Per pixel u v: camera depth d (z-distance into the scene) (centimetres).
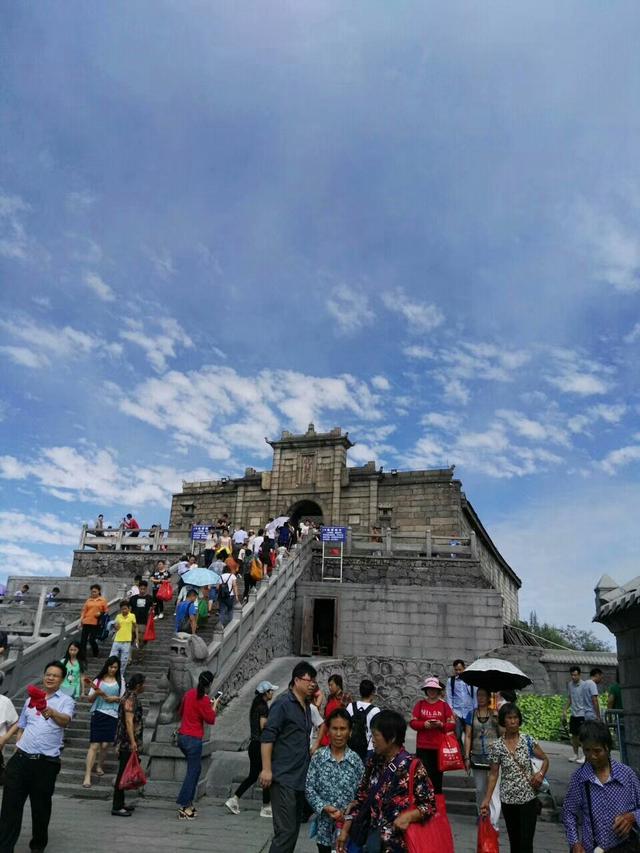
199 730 895
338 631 2183
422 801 425
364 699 834
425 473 3338
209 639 1616
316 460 3538
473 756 779
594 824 439
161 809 909
